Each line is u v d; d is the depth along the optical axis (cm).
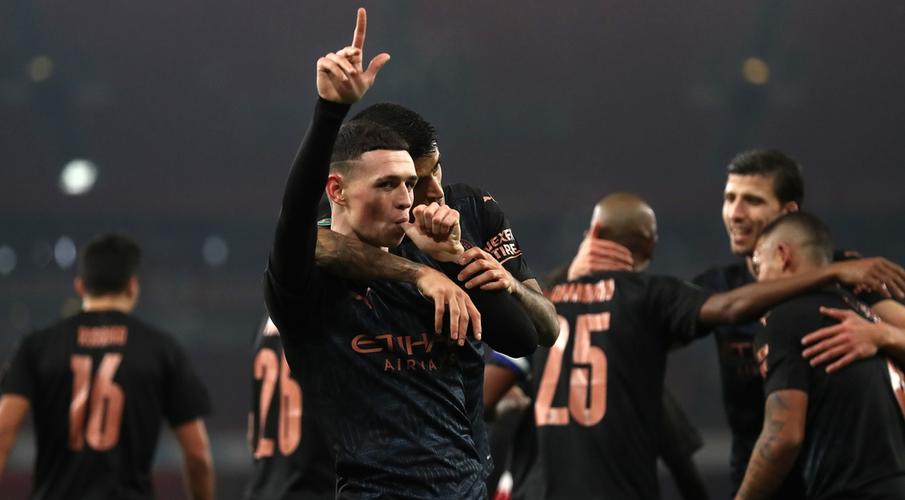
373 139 933
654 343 1427
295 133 9744
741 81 9144
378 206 934
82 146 9419
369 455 947
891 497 1256
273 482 1566
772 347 1316
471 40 9319
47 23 8950
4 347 8512
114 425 1738
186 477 1825
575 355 1453
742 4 9100
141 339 1778
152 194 9631
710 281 1631
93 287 1792
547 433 1447
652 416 1426
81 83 9162
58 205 9406
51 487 1734
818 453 1295
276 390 1591
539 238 9725
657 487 1430
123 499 1734
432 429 958
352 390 953
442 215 928
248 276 9462
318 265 949
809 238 1373
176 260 9612
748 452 1513
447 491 948
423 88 9256
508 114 9638
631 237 1509
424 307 966
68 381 1741
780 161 1559
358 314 955
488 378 1562
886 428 1281
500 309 958
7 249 9338
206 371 8200
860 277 1279
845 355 1283
